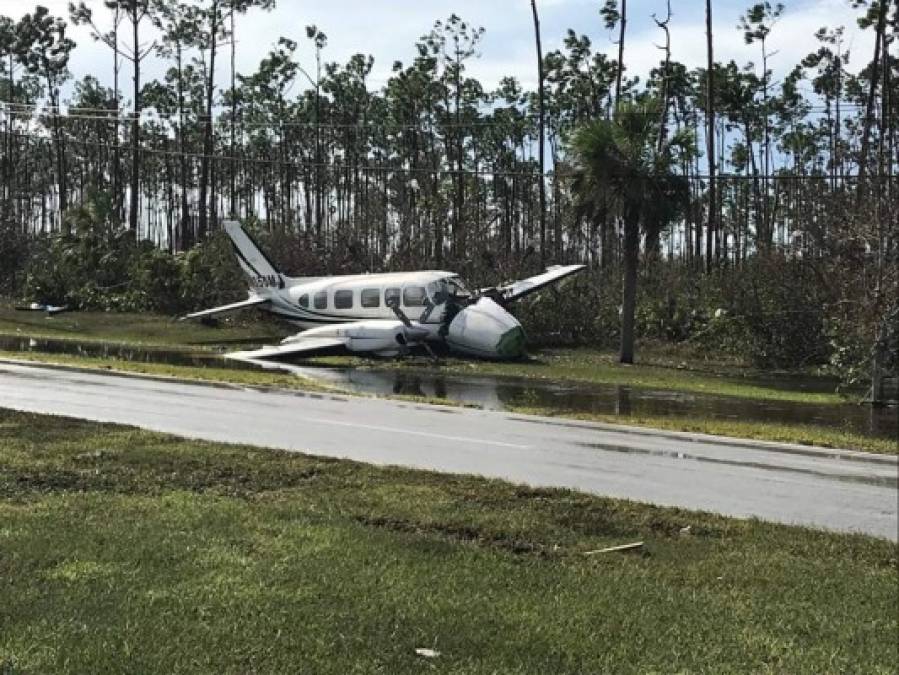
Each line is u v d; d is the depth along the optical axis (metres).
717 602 5.90
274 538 6.61
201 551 6.11
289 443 12.19
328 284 33.25
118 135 78.81
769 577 6.61
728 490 10.45
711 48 43.81
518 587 5.86
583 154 29.27
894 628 5.59
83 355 26.78
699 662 4.74
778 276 33.41
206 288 41.62
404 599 5.37
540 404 19.25
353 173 73.75
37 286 45.50
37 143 86.12
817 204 34.44
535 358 30.50
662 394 22.39
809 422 18.38
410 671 4.28
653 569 6.66
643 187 29.02
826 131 64.38
